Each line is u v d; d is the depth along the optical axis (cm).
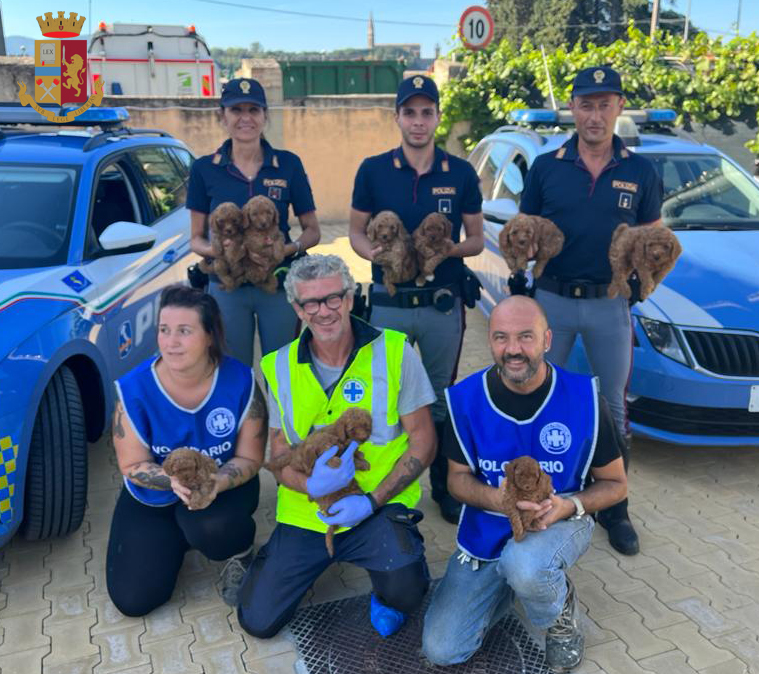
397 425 301
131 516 314
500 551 280
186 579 344
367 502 283
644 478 429
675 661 288
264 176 391
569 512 270
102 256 415
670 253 341
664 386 405
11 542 369
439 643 276
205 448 306
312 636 304
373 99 1155
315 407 294
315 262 279
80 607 322
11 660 291
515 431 277
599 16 4753
